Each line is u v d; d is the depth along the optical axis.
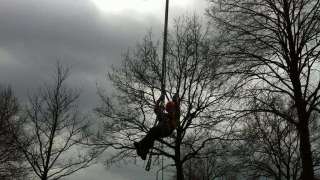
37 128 24.59
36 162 24.16
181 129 23.56
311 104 18.98
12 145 25.89
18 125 26.41
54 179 24.62
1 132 25.88
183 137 23.78
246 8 20.11
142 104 24.58
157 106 11.26
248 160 25.97
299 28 19.19
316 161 23.94
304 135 19.00
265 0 19.77
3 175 27.20
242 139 22.59
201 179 38.31
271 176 27.23
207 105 23.58
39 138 24.39
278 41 19.56
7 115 26.58
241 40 20.03
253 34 19.81
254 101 19.39
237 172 26.30
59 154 24.59
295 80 19.25
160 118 11.05
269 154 25.98
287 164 26.91
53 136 24.56
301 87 19.33
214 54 20.48
